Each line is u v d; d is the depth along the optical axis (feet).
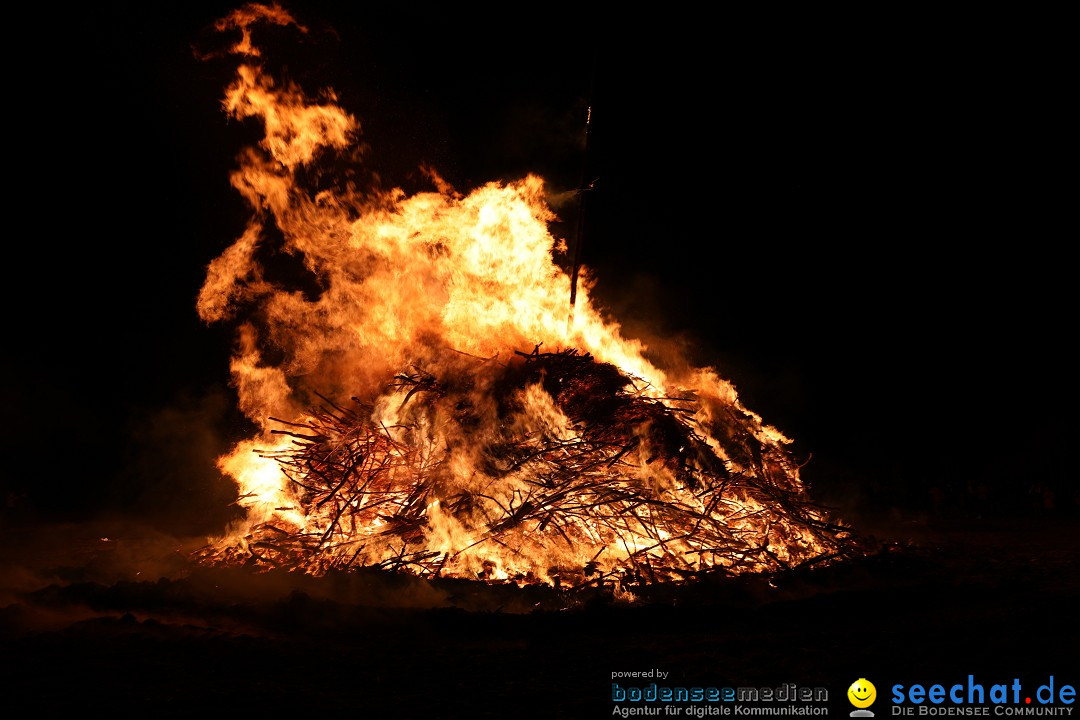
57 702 14.96
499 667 16.89
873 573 24.71
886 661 16.66
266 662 17.26
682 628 19.86
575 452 26.50
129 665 17.04
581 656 17.58
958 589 22.47
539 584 23.16
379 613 20.40
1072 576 24.81
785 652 17.52
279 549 26.12
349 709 14.53
